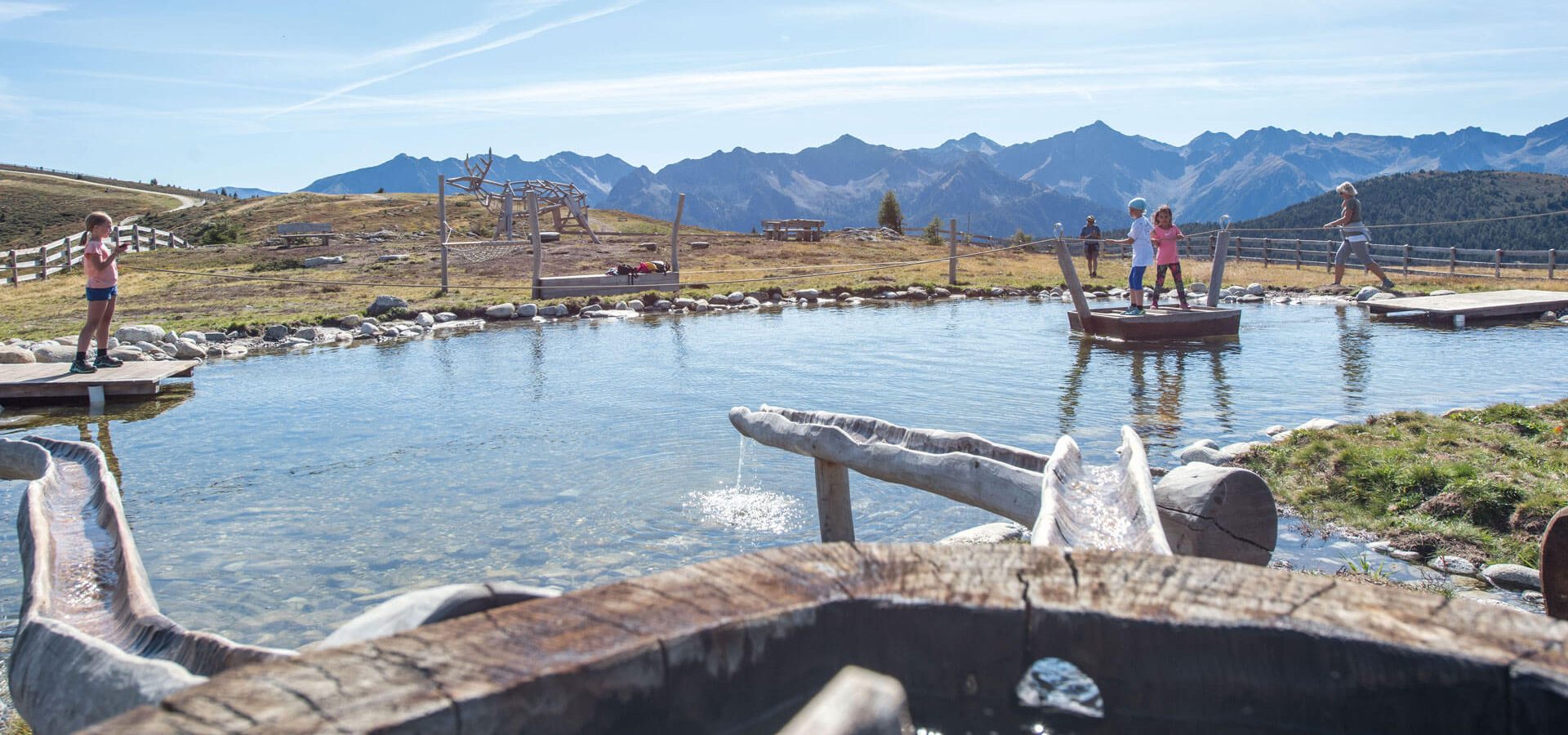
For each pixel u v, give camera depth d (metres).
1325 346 14.77
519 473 7.79
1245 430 9.03
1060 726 1.61
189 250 36.09
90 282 12.31
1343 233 22.91
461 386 11.97
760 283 25.19
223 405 11.12
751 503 6.88
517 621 1.63
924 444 5.12
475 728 1.37
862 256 33.91
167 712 1.31
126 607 2.65
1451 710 1.48
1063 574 1.82
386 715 1.31
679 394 11.15
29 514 3.62
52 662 2.32
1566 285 22.66
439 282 25.80
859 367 13.16
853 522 6.06
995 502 4.46
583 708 1.48
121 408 11.16
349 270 28.86
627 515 6.64
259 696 1.36
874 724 0.98
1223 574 1.80
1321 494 6.70
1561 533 3.04
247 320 18.03
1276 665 1.59
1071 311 17.55
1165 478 4.26
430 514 6.73
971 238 45.16
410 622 1.83
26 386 11.33
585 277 22.98
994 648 1.72
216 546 6.14
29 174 143.38
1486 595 5.03
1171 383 11.69
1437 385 11.27
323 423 9.92
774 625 1.68
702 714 1.61
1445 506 6.14
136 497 7.31
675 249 24.62
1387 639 1.52
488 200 39.72
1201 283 26.20
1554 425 7.96
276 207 66.06
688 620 1.64
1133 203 16.39
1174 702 1.64
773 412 5.92
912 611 1.74
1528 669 1.42
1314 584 1.75
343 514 6.76
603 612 1.67
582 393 11.34
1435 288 22.56
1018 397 10.84
